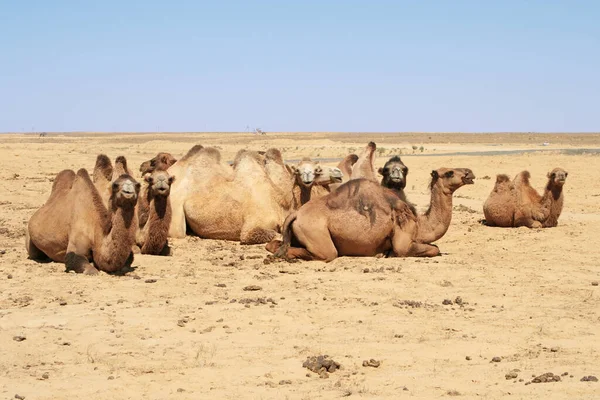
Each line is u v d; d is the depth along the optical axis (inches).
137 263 548.1
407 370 310.8
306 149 3425.2
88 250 512.4
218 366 315.9
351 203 557.6
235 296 441.7
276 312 402.6
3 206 953.5
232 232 679.7
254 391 286.5
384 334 362.3
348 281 481.7
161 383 296.0
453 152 2832.2
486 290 459.5
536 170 1545.3
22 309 409.7
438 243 660.7
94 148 2888.8
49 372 309.4
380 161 1961.1
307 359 322.0
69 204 523.2
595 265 546.9
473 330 370.0
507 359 324.5
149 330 369.1
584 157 1708.9
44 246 538.3
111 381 298.0
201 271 524.1
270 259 553.6
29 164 1526.8
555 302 430.9
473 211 947.3
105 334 362.0
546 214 748.0
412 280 484.7
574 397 270.2
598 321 387.5
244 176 690.2
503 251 611.8
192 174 698.2
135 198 494.6
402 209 563.5
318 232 550.6
